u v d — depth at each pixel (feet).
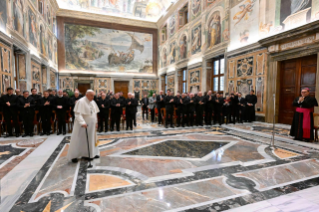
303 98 18.01
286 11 25.61
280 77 28.07
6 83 24.50
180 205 7.80
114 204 7.89
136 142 18.54
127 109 24.94
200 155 14.42
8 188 9.29
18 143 18.03
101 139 19.84
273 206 7.70
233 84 35.35
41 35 40.27
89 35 62.59
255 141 18.53
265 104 29.48
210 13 41.01
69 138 20.11
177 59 56.39
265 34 28.78
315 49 22.25
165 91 68.90
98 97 24.47
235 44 34.63
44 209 7.53
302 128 17.99
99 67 64.54
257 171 11.28
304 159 13.29
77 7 59.62
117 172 11.25
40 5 40.60
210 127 26.76
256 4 30.07
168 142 18.49
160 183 9.81
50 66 47.91
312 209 7.48
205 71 43.27
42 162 12.96
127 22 66.18
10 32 25.58
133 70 68.69
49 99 21.71
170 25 60.44
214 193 8.77
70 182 9.94
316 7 22.02
